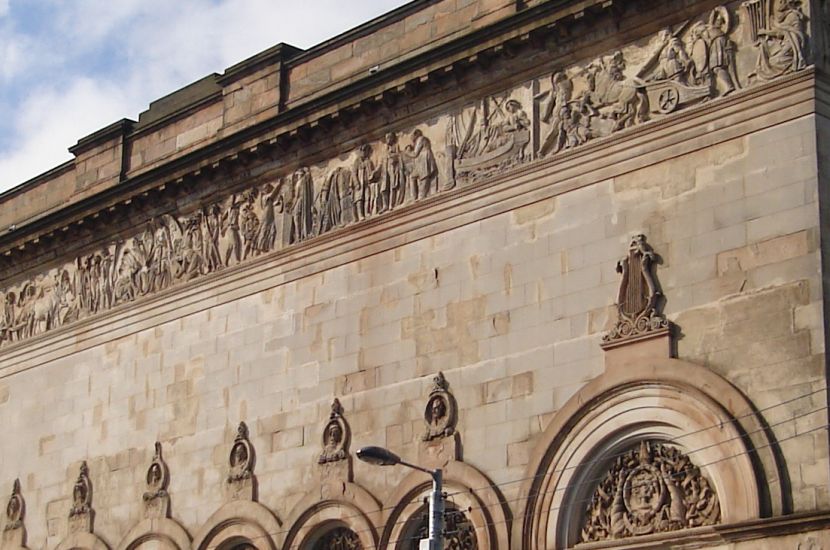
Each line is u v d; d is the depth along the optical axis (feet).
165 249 185.57
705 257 134.41
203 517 170.91
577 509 138.51
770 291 129.59
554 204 146.61
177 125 192.85
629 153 141.79
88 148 203.51
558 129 147.84
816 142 129.80
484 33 152.15
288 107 177.88
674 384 133.18
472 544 146.00
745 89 135.13
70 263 199.41
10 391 203.21
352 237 163.84
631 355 137.08
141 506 178.50
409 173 159.94
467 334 150.51
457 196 154.71
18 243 203.21
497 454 144.97
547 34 148.87
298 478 162.20
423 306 155.12
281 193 173.37
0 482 199.93
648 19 142.82
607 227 141.90
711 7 139.03
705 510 130.31
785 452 125.49
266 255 172.65
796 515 122.52
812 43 132.36
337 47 174.40
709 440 130.21
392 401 155.12
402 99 160.86
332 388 161.48
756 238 131.44
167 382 180.24
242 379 171.42
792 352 126.93
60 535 188.55
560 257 144.87
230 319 174.91
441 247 155.02
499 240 150.20
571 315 142.61
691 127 137.90
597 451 138.21
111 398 187.11
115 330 189.37
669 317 135.54
